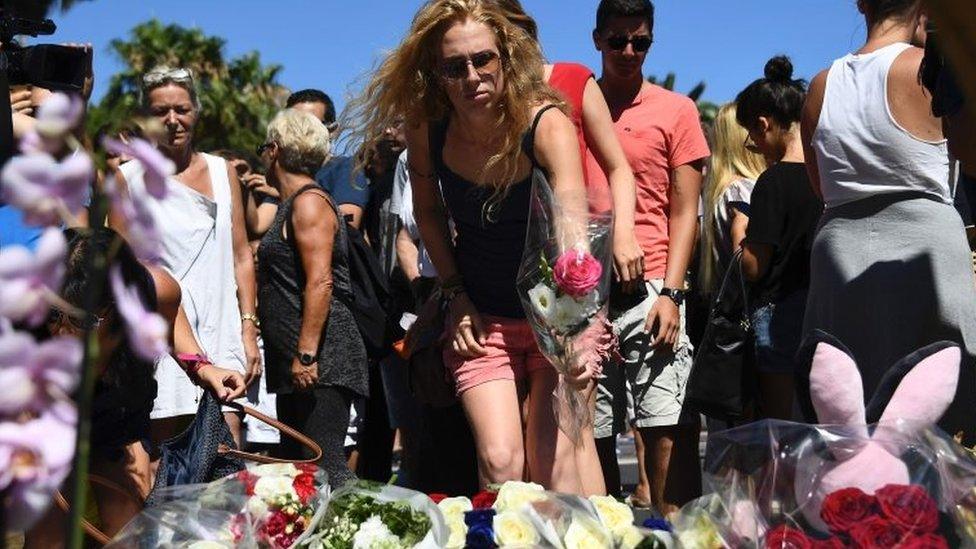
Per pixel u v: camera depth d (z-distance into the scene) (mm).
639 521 3969
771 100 5367
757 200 5129
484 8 4117
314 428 5656
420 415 5188
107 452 3602
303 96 7363
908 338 3932
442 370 4414
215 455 3893
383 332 5797
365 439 6660
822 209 5105
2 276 1253
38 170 1230
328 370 5613
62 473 1334
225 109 31000
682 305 5504
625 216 4836
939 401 2844
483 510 3082
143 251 1256
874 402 2963
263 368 6348
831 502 2557
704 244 6137
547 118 4152
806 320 4262
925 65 3588
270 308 5754
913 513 2518
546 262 4031
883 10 4168
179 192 5309
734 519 2674
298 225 5613
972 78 1344
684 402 5246
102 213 1261
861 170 4059
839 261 4078
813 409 2980
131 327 1269
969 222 4699
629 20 5469
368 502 3080
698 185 5535
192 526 3158
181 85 5520
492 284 4320
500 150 4164
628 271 4867
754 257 5102
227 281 5602
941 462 2635
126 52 30828
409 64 4277
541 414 4277
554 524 2992
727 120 6109
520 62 4152
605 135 4816
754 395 5266
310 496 3258
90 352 1293
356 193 6941
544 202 4055
